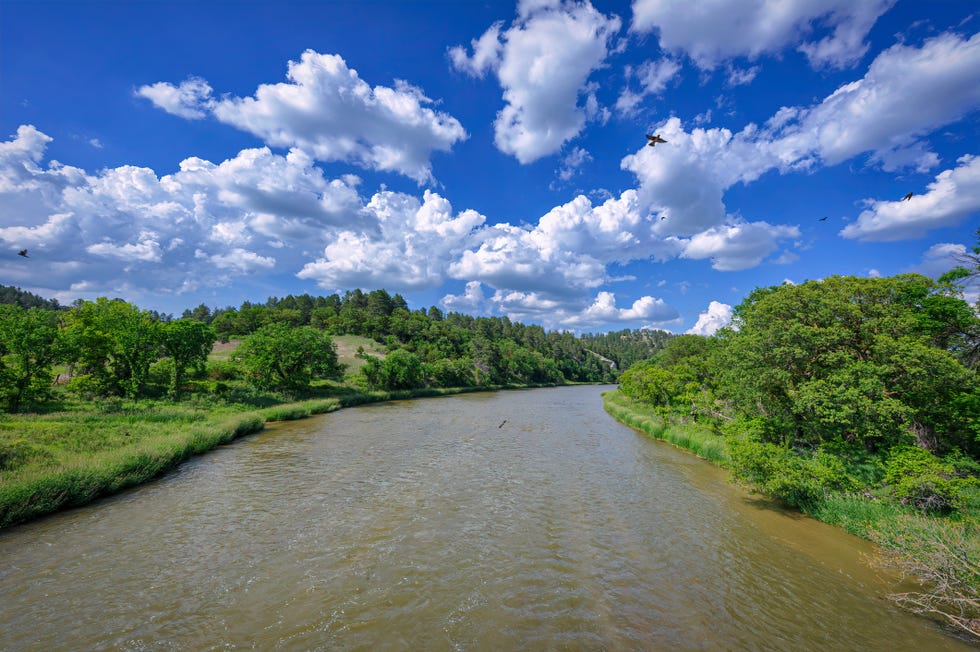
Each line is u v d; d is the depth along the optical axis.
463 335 141.12
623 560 11.79
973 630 8.04
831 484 15.67
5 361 28.94
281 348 49.44
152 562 11.05
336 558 11.50
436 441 28.66
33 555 11.24
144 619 8.61
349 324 124.62
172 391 38.19
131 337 35.91
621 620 8.98
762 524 14.55
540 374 130.25
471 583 10.35
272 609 9.07
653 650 8.02
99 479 15.79
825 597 10.00
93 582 9.98
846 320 19.28
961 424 17.69
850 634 8.58
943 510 13.15
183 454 21.77
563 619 8.96
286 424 35.75
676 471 21.72
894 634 8.59
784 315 20.73
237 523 13.78
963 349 20.36
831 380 17.25
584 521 14.57
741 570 11.28
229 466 21.11
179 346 38.31
